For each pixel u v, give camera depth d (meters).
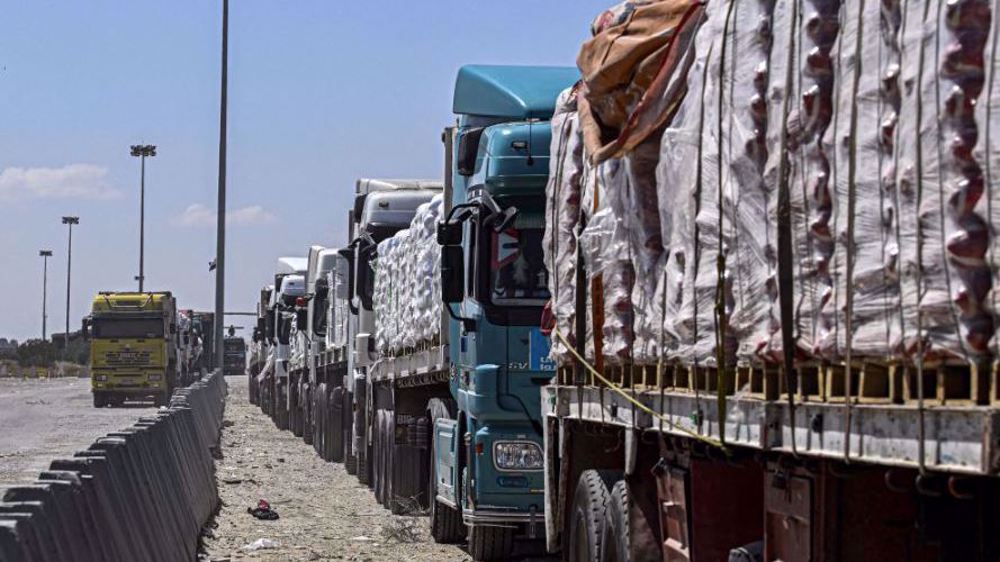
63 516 8.85
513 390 16.97
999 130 5.66
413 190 30.83
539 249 17.08
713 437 9.09
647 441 11.36
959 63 5.88
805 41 7.35
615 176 11.29
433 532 20.39
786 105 7.56
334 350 36.88
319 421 39.06
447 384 21.61
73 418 54.72
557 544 14.01
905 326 6.32
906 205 6.29
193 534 18.27
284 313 53.44
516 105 17.69
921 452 6.27
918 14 6.22
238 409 73.31
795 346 7.52
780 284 7.55
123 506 11.77
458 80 19.50
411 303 22.38
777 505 8.59
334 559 18.61
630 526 11.39
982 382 5.94
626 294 11.29
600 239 11.72
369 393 28.91
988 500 6.84
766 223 7.93
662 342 10.08
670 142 9.67
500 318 17.03
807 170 7.33
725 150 8.58
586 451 13.38
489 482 17.11
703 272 9.02
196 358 107.00
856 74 6.81
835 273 7.03
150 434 15.48
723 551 9.88
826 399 7.36
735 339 8.64
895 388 6.60
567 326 13.22
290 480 31.36
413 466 23.59
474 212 17.39
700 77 9.12
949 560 7.02
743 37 8.32
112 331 70.31
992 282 5.78
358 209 31.98
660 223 10.35
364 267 28.70
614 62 10.27
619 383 11.77
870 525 7.77
